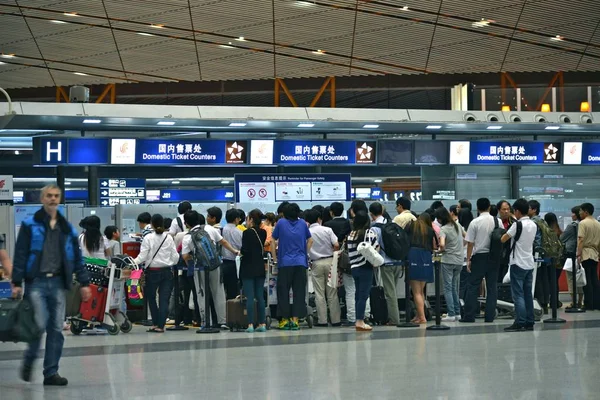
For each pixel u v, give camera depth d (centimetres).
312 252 1422
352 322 1428
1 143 2123
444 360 933
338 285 1421
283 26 3212
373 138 2183
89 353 1067
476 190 2323
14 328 775
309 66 3588
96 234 1378
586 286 1697
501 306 1541
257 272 1331
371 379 809
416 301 1419
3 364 984
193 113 1991
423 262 1400
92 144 2020
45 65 3706
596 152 2323
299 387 770
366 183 2678
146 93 4022
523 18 3134
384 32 3238
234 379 824
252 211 1351
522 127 2197
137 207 1880
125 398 731
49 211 813
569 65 3506
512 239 1283
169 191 2838
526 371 841
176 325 1418
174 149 2073
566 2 3030
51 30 3331
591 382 768
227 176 2814
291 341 1167
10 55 3600
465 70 3553
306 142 2145
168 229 1516
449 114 2183
